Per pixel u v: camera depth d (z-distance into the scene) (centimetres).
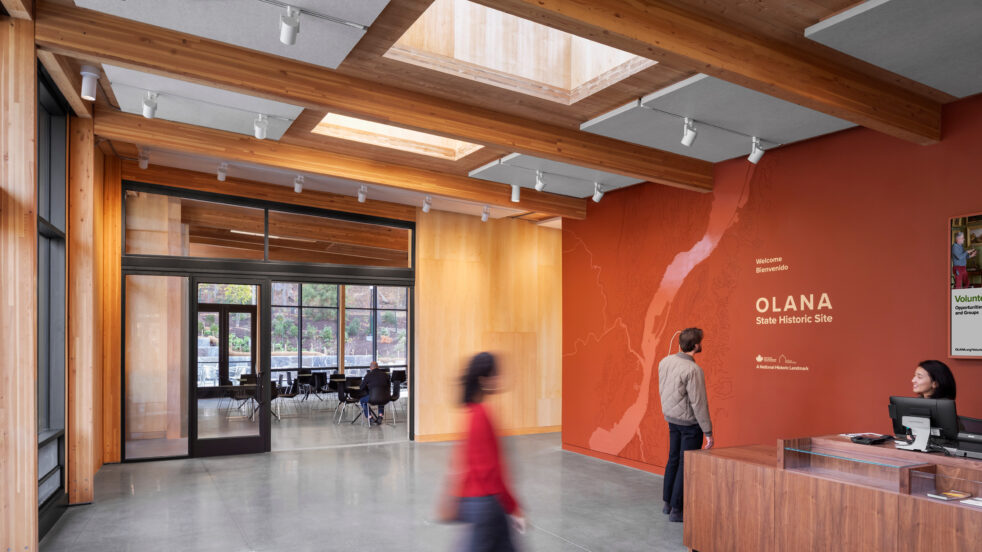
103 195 789
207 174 864
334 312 1861
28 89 417
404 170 776
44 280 578
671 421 582
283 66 488
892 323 552
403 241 1031
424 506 614
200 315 864
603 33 376
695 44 406
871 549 360
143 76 506
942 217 522
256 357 898
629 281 844
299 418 1281
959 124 518
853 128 592
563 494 668
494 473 309
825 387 603
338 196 966
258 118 602
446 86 532
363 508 605
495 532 302
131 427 818
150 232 838
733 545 444
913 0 360
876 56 438
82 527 541
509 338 1101
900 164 555
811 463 410
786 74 446
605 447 865
